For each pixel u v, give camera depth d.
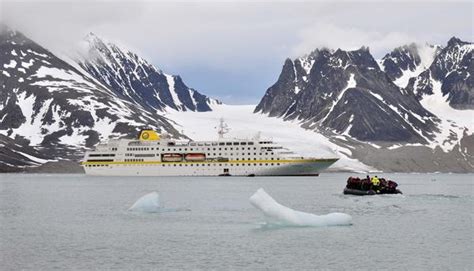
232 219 107.94
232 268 67.06
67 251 76.50
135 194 181.25
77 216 114.38
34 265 68.69
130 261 70.56
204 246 79.50
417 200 155.25
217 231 92.25
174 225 99.81
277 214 95.94
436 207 132.38
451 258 71.88
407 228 95.44
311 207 135.38
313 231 91.25
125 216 113.69
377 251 75.94
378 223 101.56
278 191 198.75
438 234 89.44
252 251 76.06
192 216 113.12
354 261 70.38
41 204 143.00
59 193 187.75
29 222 105.12
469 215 114.56
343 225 97.88
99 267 67.69
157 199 126.12
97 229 95.50
